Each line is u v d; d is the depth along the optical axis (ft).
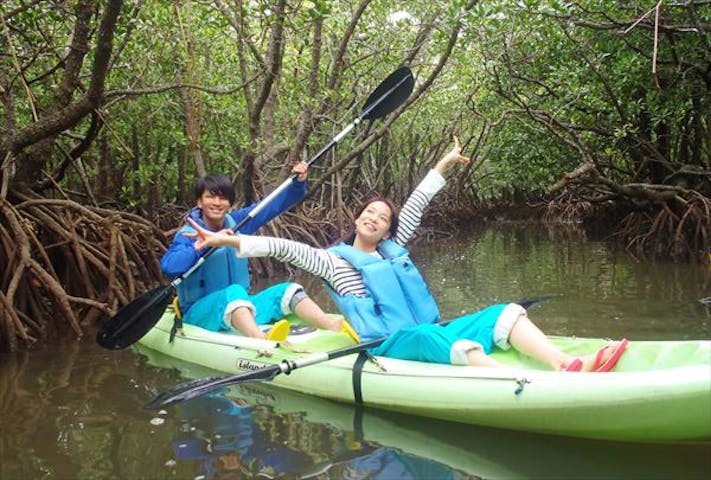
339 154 45.39
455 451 9.40
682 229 31.42
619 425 9.01
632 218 38.06
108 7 15.99
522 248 40.11
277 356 12.78
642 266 29.01
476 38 30.76
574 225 62.18
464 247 41.88
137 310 14.14
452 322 11.94
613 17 28.35
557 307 19.65
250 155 26.66
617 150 37.55
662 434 8.86
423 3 33.42
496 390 9.93
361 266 12.28
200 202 14.83
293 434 10.11
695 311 18.42
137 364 14.33
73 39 18.35
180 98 30.01
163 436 10.05
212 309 14.61
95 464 9.07
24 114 26.25
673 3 25.38
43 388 12.62
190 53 21.86
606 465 8.79
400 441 9.78
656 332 16.24
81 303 18.26
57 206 20.10
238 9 23.38
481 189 77.36
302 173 15.85
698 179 34.01
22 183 19.99
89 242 20.59
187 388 10.58
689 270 27.04
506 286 24.20
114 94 21.59
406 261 12.65
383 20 35.68
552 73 33.17
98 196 30.14
